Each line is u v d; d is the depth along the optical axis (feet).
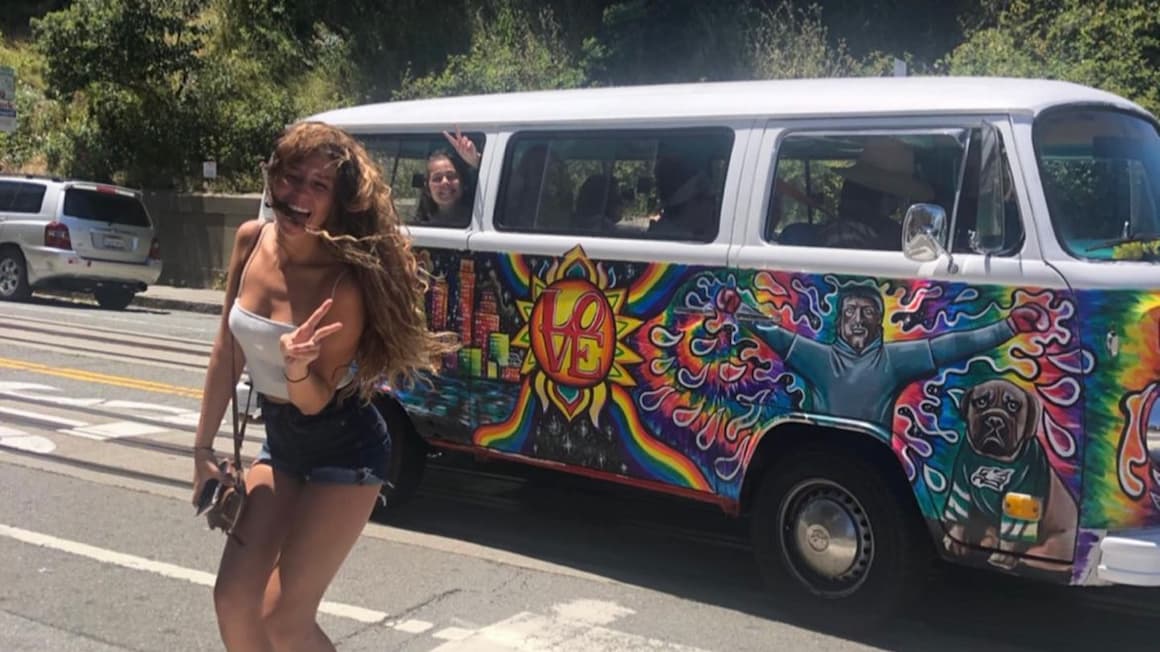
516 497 24.35
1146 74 54.75
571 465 19.15
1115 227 15.93
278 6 91.35
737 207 17.37
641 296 18.19
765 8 74.28
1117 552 14.17
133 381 35.29
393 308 11.10
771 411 16.81
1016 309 14.74
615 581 19.02
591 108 19.36
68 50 74.69
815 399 16.39
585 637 16.31
